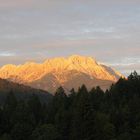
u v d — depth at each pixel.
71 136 142.62
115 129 147.50
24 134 150.62
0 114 166.25
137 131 138.00
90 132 139.12
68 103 185.12
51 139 144.62
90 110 140.75
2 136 148.12
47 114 173.00
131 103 162.12
